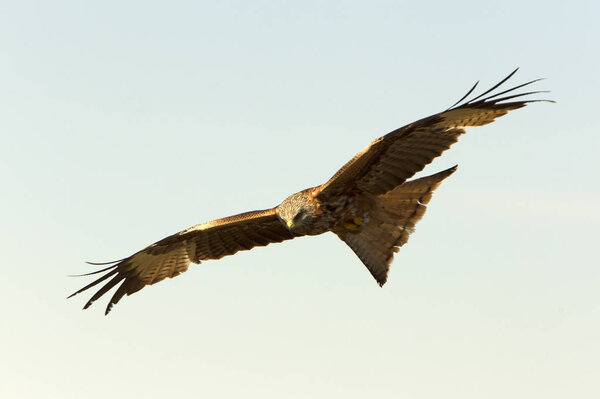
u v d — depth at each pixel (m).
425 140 15.09
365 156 15.30
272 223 18.75
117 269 19.75
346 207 16.66
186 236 19.38
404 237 16.89
